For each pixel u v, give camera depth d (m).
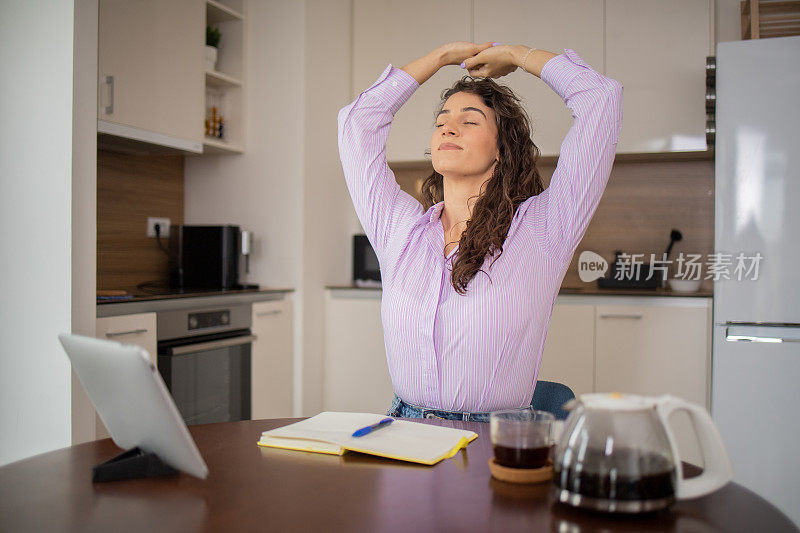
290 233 3.26
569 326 3.11
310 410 3.35
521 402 1.44
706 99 2.83
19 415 2.15
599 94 1.44
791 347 2.69
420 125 3.51
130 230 3.12
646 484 0.80
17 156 2.14
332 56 3.51
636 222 3.56
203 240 3.09
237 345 2.90
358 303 3.41
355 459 1.04
